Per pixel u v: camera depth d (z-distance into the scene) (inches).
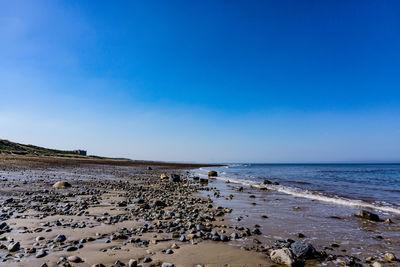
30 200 443.8
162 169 2237.9
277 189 753.0
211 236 263.7
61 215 342.0
